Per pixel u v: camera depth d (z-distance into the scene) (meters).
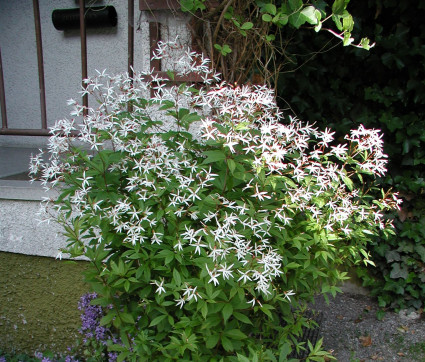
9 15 4.08
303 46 3.07
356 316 3.09
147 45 2.40
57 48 4.05
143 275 1.74
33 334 2.68
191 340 1.58
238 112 1.85
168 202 1.74
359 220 1.96
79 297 2.55
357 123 3.21
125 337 1.82
